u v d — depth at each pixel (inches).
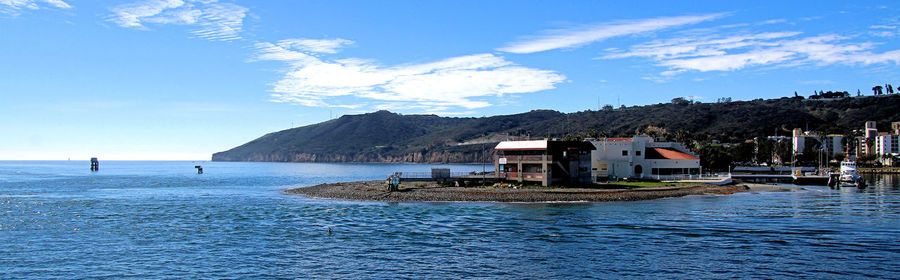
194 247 2110.0
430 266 1814.7
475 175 4992.6
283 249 2069.4
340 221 2746.1
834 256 1899.6
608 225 2566.4
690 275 1685.5
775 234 2301.9
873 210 3117.6
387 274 1727.4
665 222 2645.2
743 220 2699.3
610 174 5241.1
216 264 1849.2
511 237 2279.8
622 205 3400.6
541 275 1702.8
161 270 1776.6
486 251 2021.4
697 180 5027.1
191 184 6378.0
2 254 1995.6
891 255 1910.7
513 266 1807.3
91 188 5506.9
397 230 2466.8
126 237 2321.6
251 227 2568.9
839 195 4200.3
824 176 5743.1
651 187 4352.9
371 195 3919.8
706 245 2089.1
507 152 4547.2
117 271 1766.7
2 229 2544.3
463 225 2596.0
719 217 2812.5
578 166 4429.1
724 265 1793.8
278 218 2871.6
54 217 2967.5
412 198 3759.8
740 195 4173.2
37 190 5172.2
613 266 1795.0
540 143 4365.2
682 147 5836.6
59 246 2133.4
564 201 3634.4
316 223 2682.1
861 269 1732.3
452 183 4379.9
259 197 4200.3
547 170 4252.0
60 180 7229.3
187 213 3120.1
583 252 1988.2
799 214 2925.7
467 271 1753.2
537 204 3464.6
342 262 1870.1
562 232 2384.4
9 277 1700.3
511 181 4495.6
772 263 1809.8
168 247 2112.5
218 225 2637.8
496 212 3063.5
